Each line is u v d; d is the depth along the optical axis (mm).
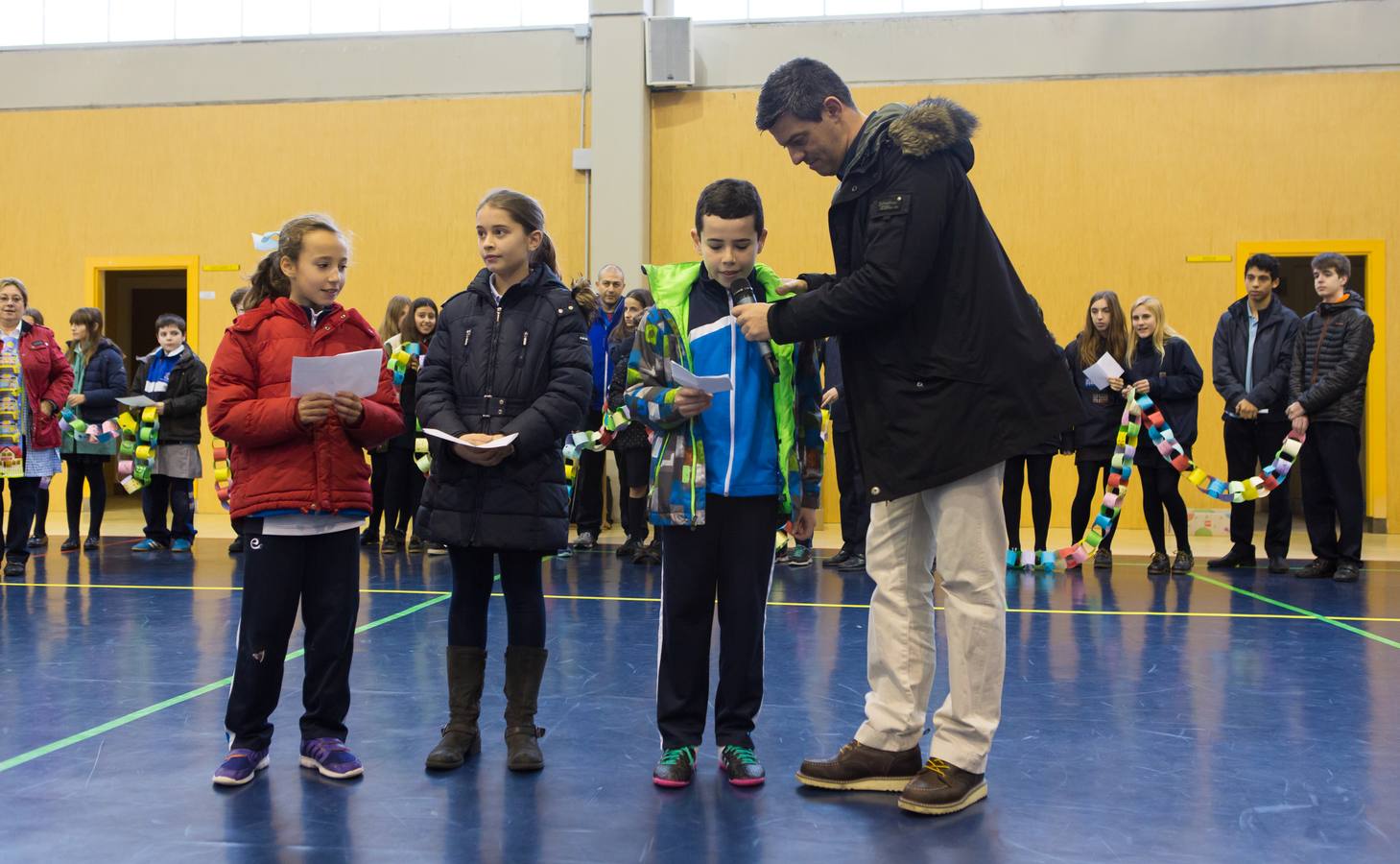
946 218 2482
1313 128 9188
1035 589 5895
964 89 9508
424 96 9984
